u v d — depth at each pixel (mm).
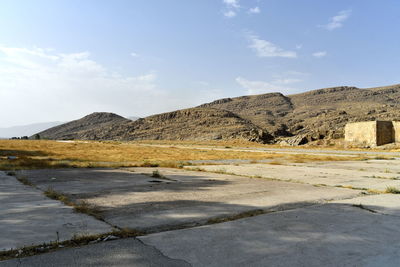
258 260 3705
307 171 15125
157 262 3600
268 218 5590
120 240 4352
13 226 4891
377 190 9062
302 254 3914
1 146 45219
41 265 3490
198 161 22984
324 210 6289
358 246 4219
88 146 51906
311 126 165750
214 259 3711
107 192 8328
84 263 3549
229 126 169625
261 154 34500
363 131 53688
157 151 39688
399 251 4062
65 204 6688
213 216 5688
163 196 7758
